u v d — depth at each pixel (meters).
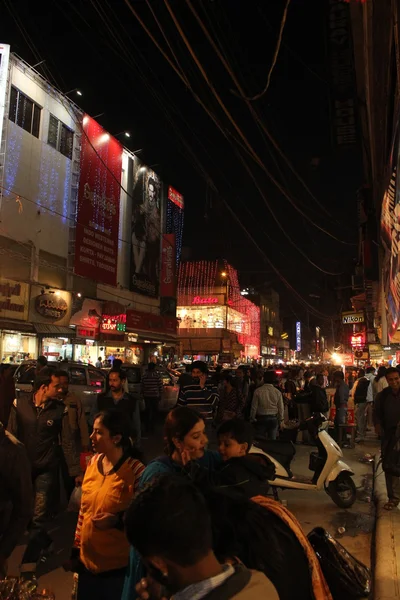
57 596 3.95
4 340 19.23
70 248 23.61
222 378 12.05
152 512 1.26
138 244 31.30
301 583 1.72
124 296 29.66
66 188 23.48
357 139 14.07
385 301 15.52
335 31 10.14
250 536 1.70
